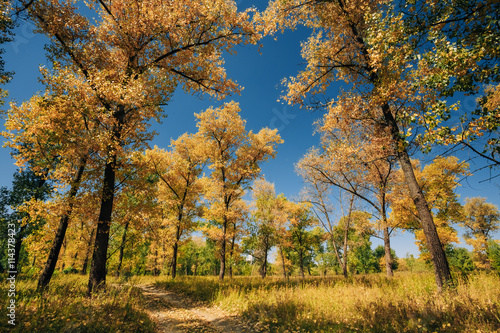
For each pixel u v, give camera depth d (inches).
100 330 162.6
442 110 153.3
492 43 126.3
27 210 316.5
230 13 335.0
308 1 313.1
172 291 482.0
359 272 1835.6
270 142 723.4
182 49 372.2
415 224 566.6
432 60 152.3
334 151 379.2
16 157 309.1
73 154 317.7
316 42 337.1
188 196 685.9
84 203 330.6
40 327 149.1
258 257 1034.1
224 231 652.7
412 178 272.2
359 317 201.0
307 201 674.8
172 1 320.2
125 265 825.5
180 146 717.3
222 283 497.7
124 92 282.4
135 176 378.0
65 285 328.2
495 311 161.0
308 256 1573.6
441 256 241.9
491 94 148.2
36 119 306.3
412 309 189.6
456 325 153.4
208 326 237.8
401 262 2326.5
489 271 338.6
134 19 324.2
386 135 297.0
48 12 289.7
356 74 327.0
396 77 213.2
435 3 143.3
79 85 277.6
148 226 478.9
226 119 713.0
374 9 286.4
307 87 331.0
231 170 692.7
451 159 483.2
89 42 338.0
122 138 324.5
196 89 429.7
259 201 973.2
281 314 244.5
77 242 669.3
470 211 1261.1
